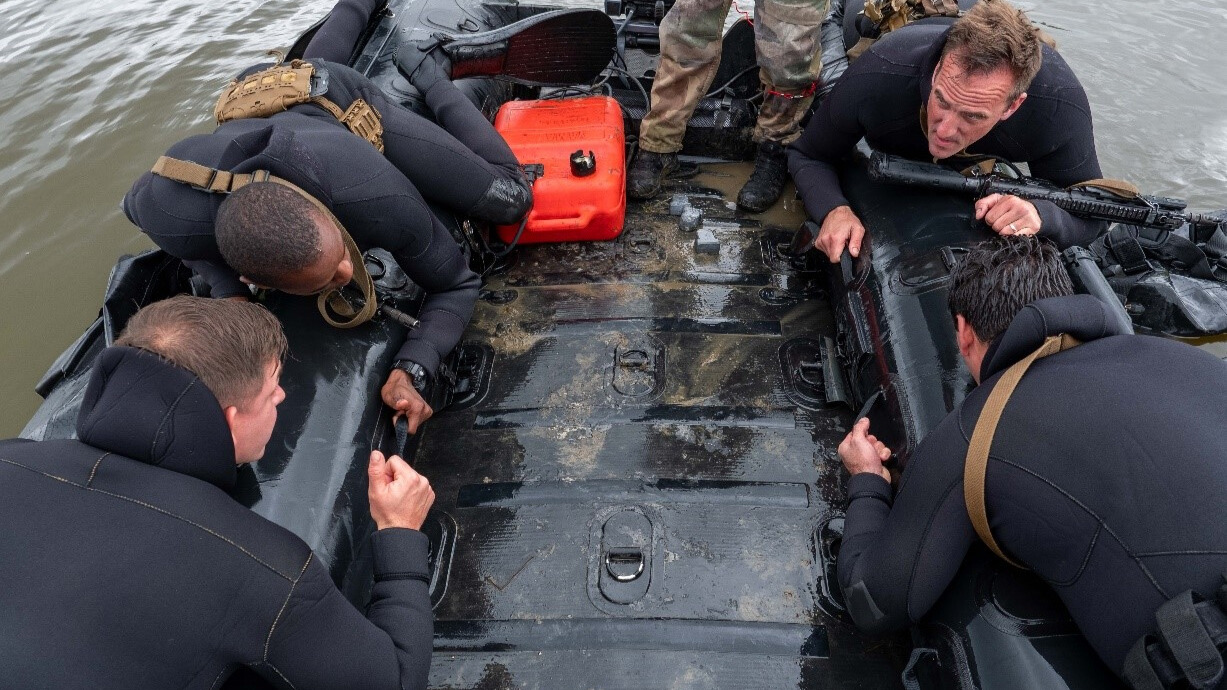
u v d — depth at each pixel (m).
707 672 1.55
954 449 1.24
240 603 0.99
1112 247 2.68
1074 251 1.94
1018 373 1.21
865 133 2.22
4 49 4.52
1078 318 1.20
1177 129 4.00
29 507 0.93
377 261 2.04
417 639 1.27
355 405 1.70
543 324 2.33
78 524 0.93
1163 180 3.68
